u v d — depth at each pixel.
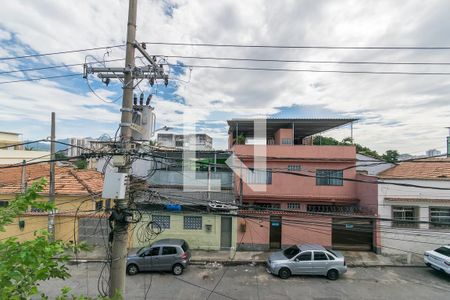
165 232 17.41
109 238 6.75
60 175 19.44
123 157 6.77
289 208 20.30
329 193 20.11
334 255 14.02
